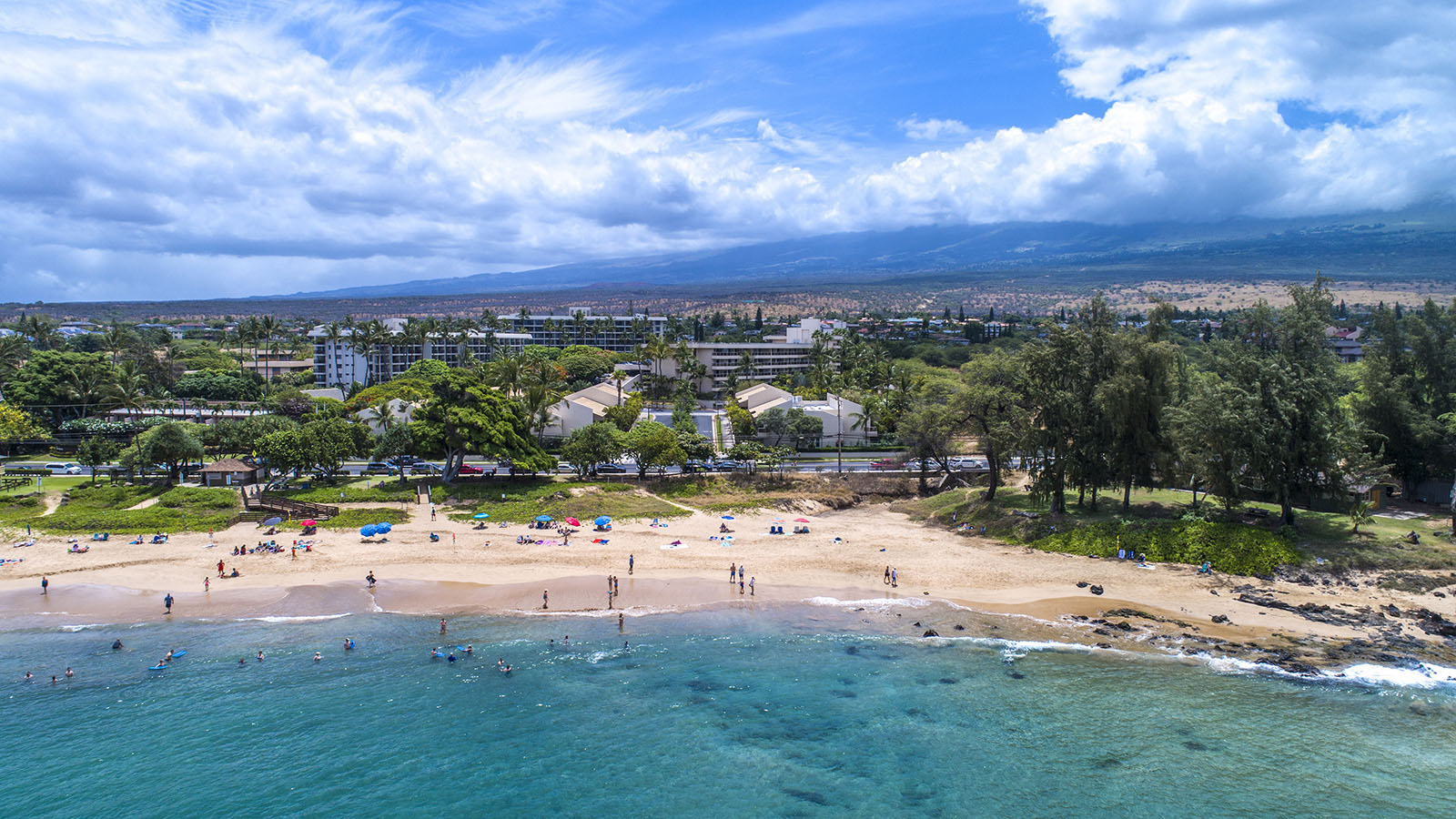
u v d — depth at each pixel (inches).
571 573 3262.8
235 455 5201.8
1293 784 1860.2
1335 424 3179.1
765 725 2166.6
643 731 2142.0
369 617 2829.7
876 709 2237.9
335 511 4035.4
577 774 1951.3
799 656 2561.5
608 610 2913.4
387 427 5674.2
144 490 4244.6
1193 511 3403.1
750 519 4200.3
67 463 5009.8
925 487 4913.9
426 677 2420.0
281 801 1840.6
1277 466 3144.7
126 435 5639.8
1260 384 3228.3
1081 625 2726.4
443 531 3814.0
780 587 3132.4
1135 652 2508.6
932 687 2343.8
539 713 2230.6
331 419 5206.7
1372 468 3206.2
